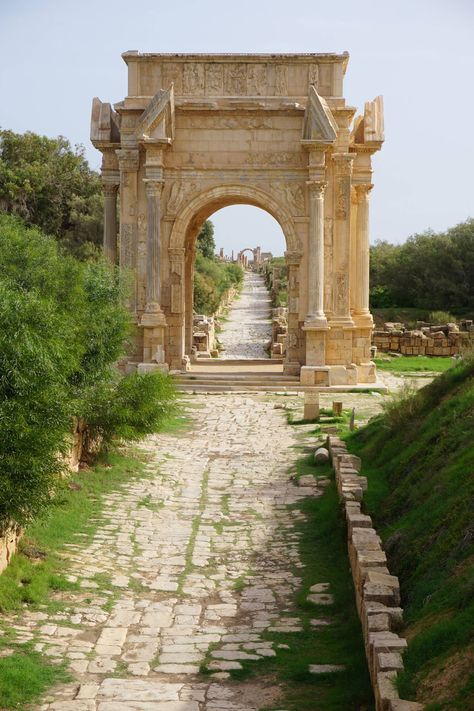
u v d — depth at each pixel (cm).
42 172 6975
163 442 2839
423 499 1627
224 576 1627
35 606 1423
